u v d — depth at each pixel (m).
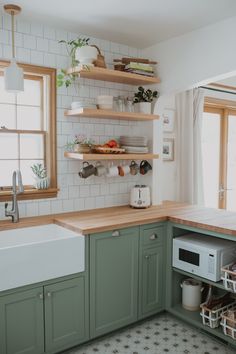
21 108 2.84
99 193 3.26
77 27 2.86
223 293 3.04
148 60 3.20
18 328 2.16
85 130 3.12
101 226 2.48
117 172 3.15
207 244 2.70
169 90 3.21
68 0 2.34
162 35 3.06
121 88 3.34
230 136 4.94
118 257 2.62
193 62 2.98
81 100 3.07
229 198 5.05
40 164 2.92
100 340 2.62
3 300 2.09
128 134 3.44
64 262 2.33
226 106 4.68
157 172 3.44
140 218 2.76
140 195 3.23
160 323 2.89
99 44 3.16
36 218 2.78
